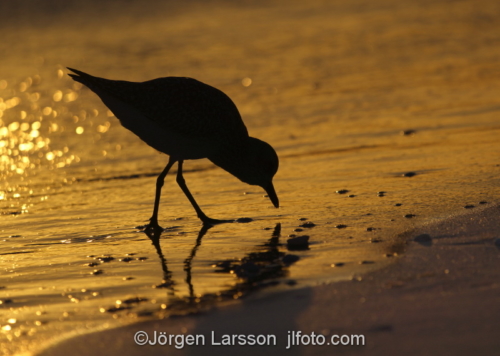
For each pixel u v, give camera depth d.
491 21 47.09
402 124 24.56
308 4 57.12
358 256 11.78
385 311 9.19
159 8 55.62
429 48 39.69
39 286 11.21
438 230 12.81
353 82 32.41
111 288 11.00
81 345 8.72
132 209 16.73
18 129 26.77
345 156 20.80
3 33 46.72
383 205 15.20
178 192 18.30
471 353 7.89
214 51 40.28
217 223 15.15
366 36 43.78
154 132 15.55
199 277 11.43
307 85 32.09
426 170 18.27
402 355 7.98
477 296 9.43
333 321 9.04
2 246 13.84
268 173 16.23
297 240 12.86
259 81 33.09
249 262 11.65
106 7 55.22
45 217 16.17
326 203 15.88
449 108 26.56
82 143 24.62
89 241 14.09
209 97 15.91
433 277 10.32
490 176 16.95
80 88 33.91
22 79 35.34
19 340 8.92
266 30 46.69
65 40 44.44
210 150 16.23
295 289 10.32
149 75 34.62
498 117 24.53
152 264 12.29
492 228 12.62
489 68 33.84
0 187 19.20
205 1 59.03
